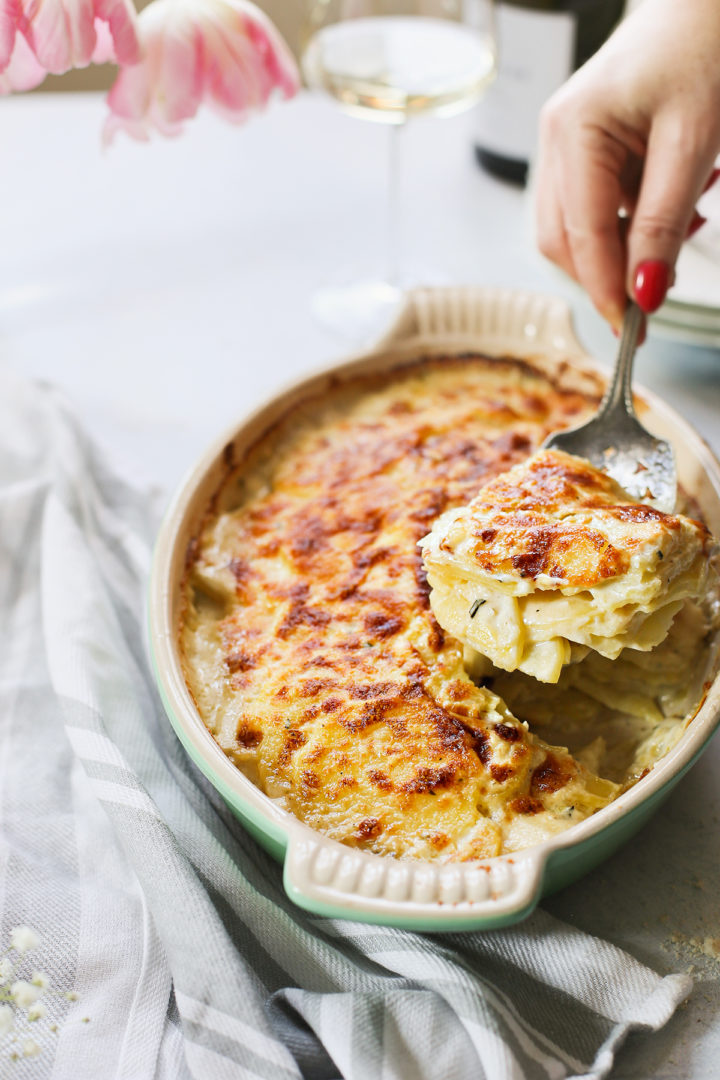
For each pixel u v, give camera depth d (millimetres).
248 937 533
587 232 622
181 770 581
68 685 584
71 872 557
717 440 690
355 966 527
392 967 523
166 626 559
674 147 602
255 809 509
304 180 879
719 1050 517
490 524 548
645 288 606
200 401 733
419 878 489
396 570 585
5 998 514
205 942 517
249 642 574
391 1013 505
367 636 568
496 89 833
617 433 604
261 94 674
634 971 522
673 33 602
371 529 602
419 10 774
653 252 605
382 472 623
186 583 586
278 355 759
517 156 854
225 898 537
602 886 556
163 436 714
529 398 652
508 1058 494
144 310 788
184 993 510
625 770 563
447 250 820
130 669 609
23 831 567
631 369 608
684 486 605
